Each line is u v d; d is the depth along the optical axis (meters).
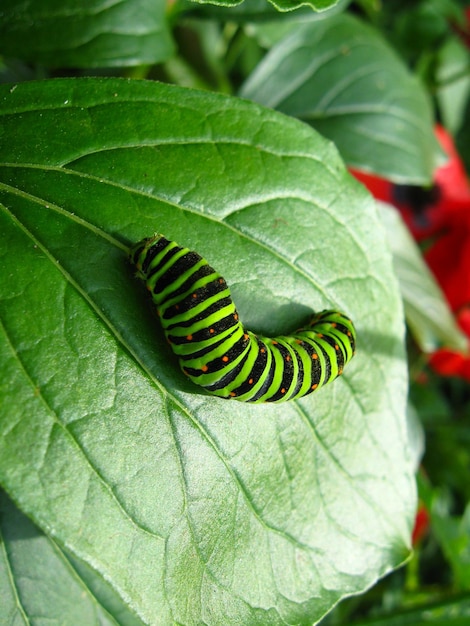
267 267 0.08
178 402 0.07
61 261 0.07
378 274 0.09
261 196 0.08
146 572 0.07
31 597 0.09
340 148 0.12
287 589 0.08
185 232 0.08
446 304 0.14
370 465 0.09
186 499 0.07
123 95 0.08
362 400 0.09
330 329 0.08
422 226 0.17
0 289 0.07
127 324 0.07
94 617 0.10
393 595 0.16
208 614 0.07
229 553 0.07
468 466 0.17
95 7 0.10
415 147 0.13
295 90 0.13
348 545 0.08
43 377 0.07
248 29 0.14
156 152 0.08
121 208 0.07
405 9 0.20
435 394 0.18
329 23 0.13
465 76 0.18
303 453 0.08
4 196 0.07
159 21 0.10
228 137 0.08
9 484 0.06
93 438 0.07
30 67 0.12
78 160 0.07
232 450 0.08
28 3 0.09
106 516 0.07
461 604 0.15
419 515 0.15
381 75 0.13
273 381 0.08
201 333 0.07
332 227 0.09
